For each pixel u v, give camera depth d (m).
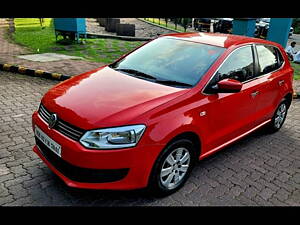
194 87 3.42
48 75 7.66
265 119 4.88
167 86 3.46
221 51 3.86
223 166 4.12
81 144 2.80
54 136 2.97
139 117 2.87
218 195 3.46
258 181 3.82
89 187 2.87
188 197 3.37
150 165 2.96
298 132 5.54
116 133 2.78
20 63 8.62
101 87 3.39
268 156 4.52
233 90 3.39
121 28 15.72
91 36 14.44
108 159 2.77
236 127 4.10
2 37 13.09
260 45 4.57
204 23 22.03
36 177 3.50
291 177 3.99
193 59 3.82
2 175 3.49
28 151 4.05
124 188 2.92
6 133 4.52
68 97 3.24
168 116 3.03
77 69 8.41
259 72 4.45
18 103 5.79
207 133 3.55
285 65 5.16
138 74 3.80
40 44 11.95
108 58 10.27
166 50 4.13
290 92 5.28
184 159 3.38
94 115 2.88
